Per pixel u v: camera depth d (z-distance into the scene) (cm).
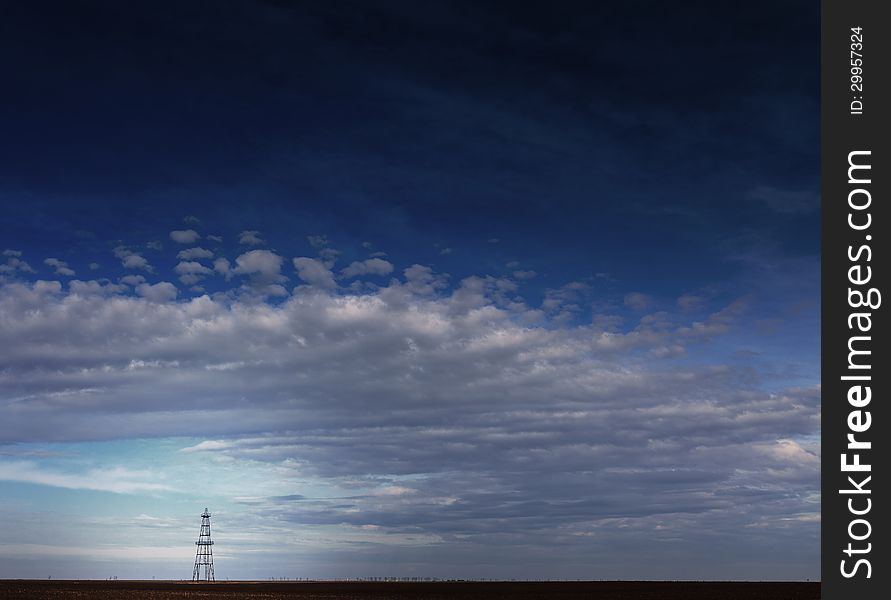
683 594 10688
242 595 10662
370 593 11831
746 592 10944
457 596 11100
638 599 9756
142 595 10144
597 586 14850
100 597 9619
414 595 11262
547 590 12938
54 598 9225
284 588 13738
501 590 13100
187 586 14362
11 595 9369
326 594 11406
